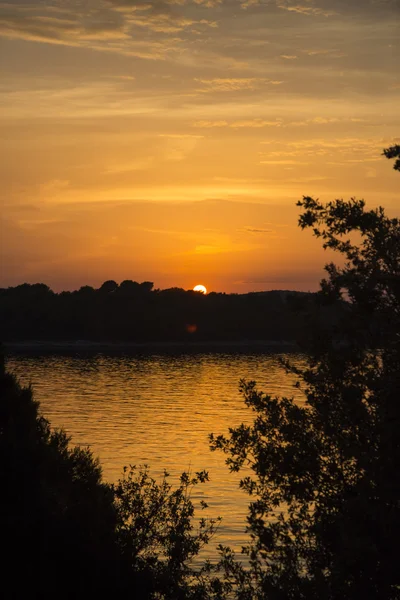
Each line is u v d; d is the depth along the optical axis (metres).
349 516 12.92
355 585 12.65
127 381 162.88
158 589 18.80
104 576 17.14
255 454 14.98
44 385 150.75
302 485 14.04
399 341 13.48
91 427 93.69
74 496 18.28
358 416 13.47
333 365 14.13
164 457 71.62
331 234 14.49
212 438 15.42
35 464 17.62
